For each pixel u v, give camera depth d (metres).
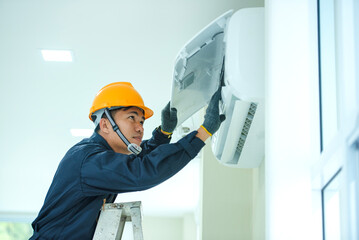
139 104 2.10
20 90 4.42
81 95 4.44
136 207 1.76
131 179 1.73
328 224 1.62
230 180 3.62
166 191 7.12
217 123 1.98
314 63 1.76
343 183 1.14
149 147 2.34
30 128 5.12
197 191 7.04
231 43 1.99
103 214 1.76
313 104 1.73
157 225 8.78
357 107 1.12
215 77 2.23
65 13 3.42
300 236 1.64
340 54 1.21
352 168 1.10
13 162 5.97
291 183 1.67
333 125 1.59
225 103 2.11
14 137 5.34
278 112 1.73
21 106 4.69
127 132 2.04
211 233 3.50
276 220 1.65
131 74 4.12
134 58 3.90
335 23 1.52
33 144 5.48
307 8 1.80
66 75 4.16
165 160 1.79
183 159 1.82
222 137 2.46
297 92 1.74
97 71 4.08
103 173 1.74
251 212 3.53
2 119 4.98
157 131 2.39
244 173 3.64
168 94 4.41
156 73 4.09
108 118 2.04
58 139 5.32
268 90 1.76
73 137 5.26
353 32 1.19
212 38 2.03
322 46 1.74
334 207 1.59
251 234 3.47
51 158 5.82
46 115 4.84
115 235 1.71
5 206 7.60
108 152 1.82
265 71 1.84
